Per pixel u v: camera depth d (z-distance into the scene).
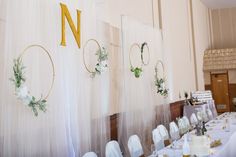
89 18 3.72
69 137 3.22
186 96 8.12
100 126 3.85
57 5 3.13
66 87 3.22
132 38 5.19
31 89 2.74
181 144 3.56
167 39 7.21
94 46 3.81
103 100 3.94
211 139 3.83
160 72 6.28
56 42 3.08
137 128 5.05
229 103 11.23
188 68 9.16
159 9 7.07
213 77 11.48
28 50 2.73
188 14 9.77
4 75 2.57
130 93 4.96
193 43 10.03
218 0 11.28
